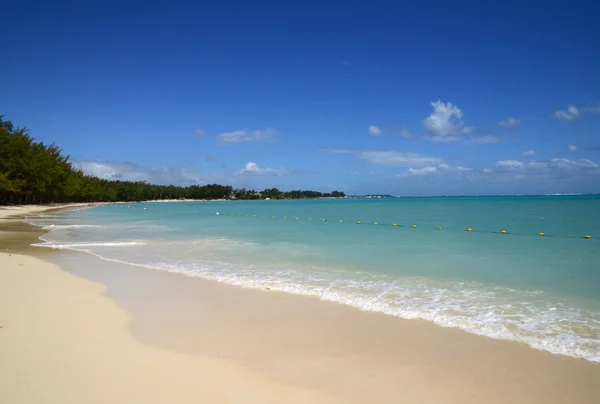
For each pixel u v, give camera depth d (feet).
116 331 21.91
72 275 37.32
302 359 18.66
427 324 23.53
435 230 86.43
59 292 30.22
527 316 24.67
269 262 44.80
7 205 230.07
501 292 30.63
